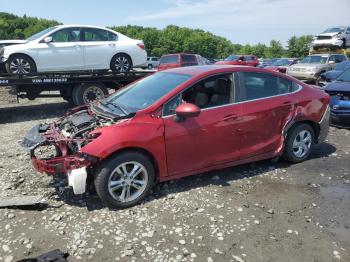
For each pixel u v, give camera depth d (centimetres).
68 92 1065
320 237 391
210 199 472
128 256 357
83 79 1033
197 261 350
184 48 11344
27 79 959
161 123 460
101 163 434
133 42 1194
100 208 449
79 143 442
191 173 495
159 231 399
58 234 394
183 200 468
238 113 514
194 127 479
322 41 2377
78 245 374
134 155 445
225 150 513
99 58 1128
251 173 559
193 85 492
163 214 435
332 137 781
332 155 654
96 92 1060
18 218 427
